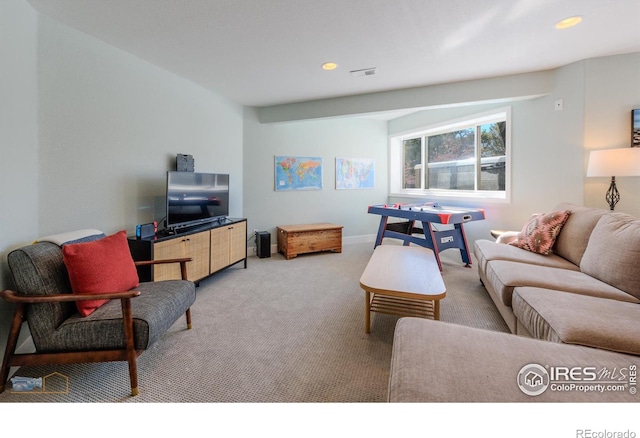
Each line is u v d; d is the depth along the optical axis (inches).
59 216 86.4
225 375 67.9
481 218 149.3
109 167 102.1
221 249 138.6
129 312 60.9
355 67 121.8
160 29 91.5
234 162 174.4
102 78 98.9
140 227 100.4
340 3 78.7
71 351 62.4
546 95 130.4
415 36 96.3
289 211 200.4
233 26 90.0
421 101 147.0
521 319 69.2
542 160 134.0
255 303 110.3
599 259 78.4
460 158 184.1
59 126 86.0
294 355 76.3
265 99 168.7
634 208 114.6
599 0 77.6
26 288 61.8
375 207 175.6
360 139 222.1
